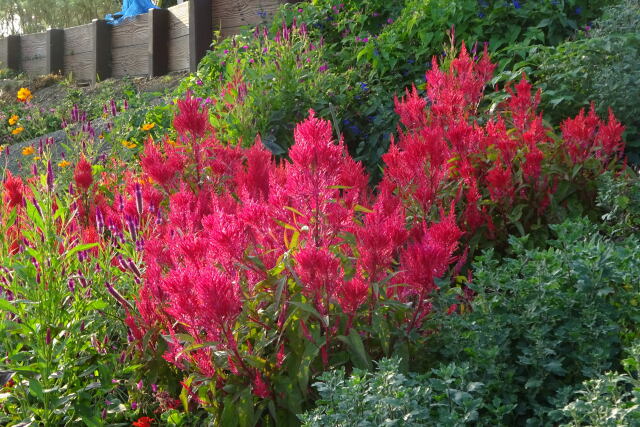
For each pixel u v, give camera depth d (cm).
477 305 286
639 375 223
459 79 503
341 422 224
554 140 436
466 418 223
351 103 662
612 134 417
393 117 628
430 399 237
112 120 718
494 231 406
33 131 1111
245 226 278
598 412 210
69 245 329
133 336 323
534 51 596
